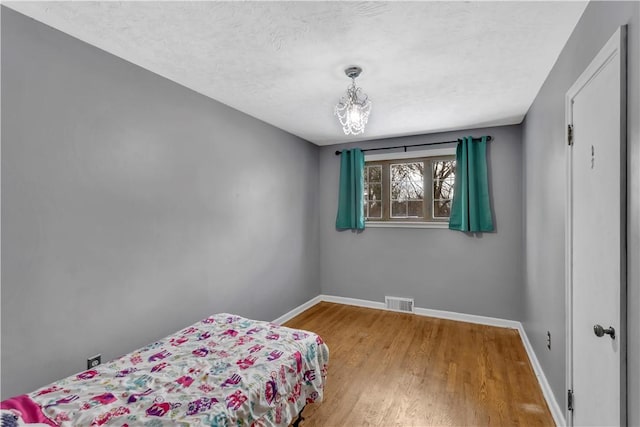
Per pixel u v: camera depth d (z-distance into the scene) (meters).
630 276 1.07
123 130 2.00
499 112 3.06
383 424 1.93
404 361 2.73
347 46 1.84
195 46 1.85
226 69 2.15
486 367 2.61
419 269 3.95
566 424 1.75
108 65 1.91
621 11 1.11
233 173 2.94
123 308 2.00
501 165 3.52
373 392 2.26
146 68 2.14
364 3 1.44
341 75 2.24
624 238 1.10
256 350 1.81
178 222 2.39
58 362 1.68
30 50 1.56
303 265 4.12
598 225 1.34
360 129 2.39
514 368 2.59
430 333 3.35
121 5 1.46
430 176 3.98
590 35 1.41
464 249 3.71
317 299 4.46
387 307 4.12
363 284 4.29
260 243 3.30
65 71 1.71
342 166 4.30
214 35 1.73
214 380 1.51
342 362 2.72
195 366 1.64
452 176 3.89
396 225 4.06
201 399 1.37
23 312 1.55
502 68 2.11
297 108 2.96
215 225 2.74
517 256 3.45
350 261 4.36
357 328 3.51
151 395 1.39
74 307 1.75
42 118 1.61
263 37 1.75
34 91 1.58
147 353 1.78
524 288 3.22
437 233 3.84
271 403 1.55
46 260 1.63
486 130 3.59
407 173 4.13
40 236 1.61
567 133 1.71
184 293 2.43
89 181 1.82
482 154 3.54
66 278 1.71
